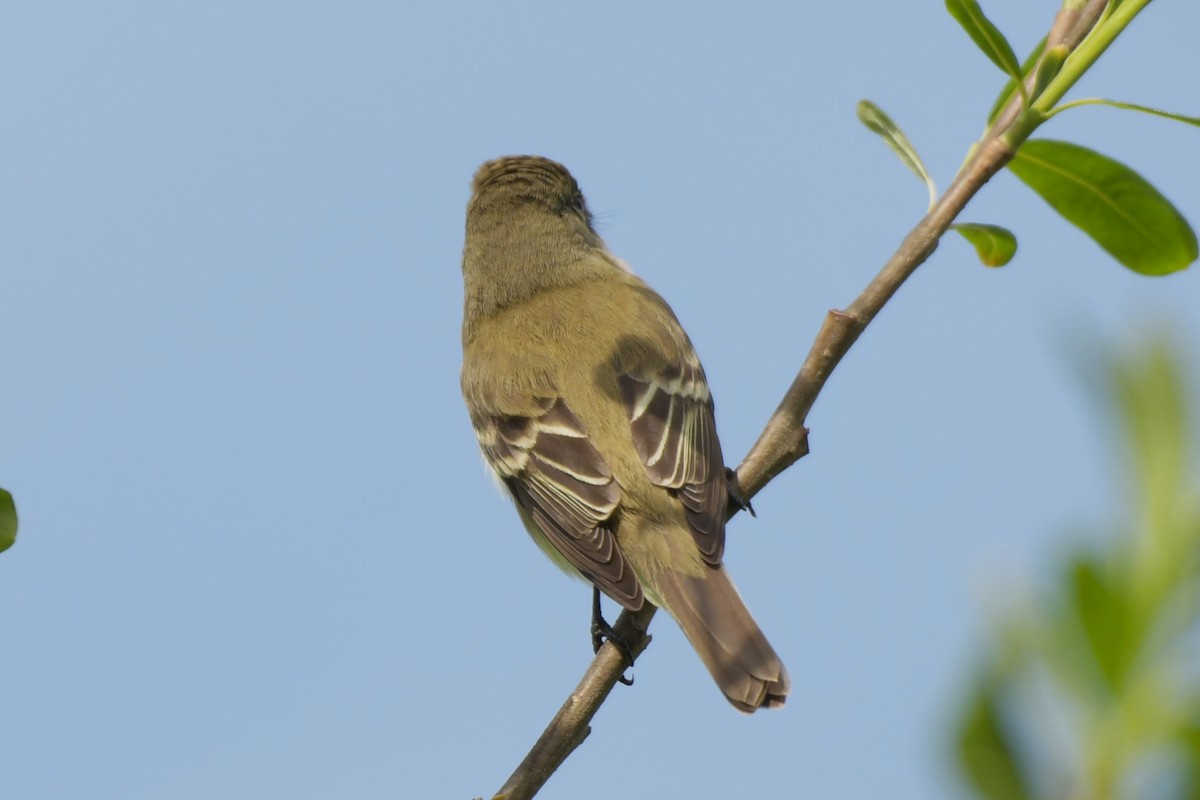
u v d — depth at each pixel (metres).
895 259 8.31
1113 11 7.80
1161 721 2.24
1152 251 8.41
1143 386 2.47
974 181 8.11
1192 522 2.33
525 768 7.81
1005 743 2.27
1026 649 2.29
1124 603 2.27
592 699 8.27
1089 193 8.31
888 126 8.42
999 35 7.45
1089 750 2.26
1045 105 7.81
